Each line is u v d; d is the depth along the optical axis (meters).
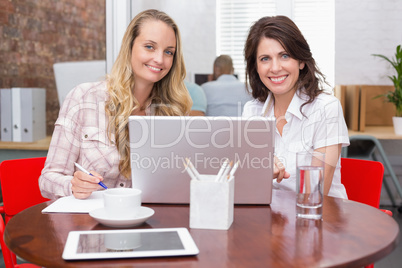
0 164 1.65
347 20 4.05
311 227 1.07
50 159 1.59
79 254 0.87
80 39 3.27
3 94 3.18
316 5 3.86
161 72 1.70
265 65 1.71
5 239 1.03
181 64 1.80
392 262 2.70
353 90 3.73
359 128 3.74
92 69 3.13
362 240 0.98
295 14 3.87
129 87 1.69
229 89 3.39
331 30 3.91
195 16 3.72
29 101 3.15
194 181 1.06
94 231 1.01
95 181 1.28
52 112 3.24
